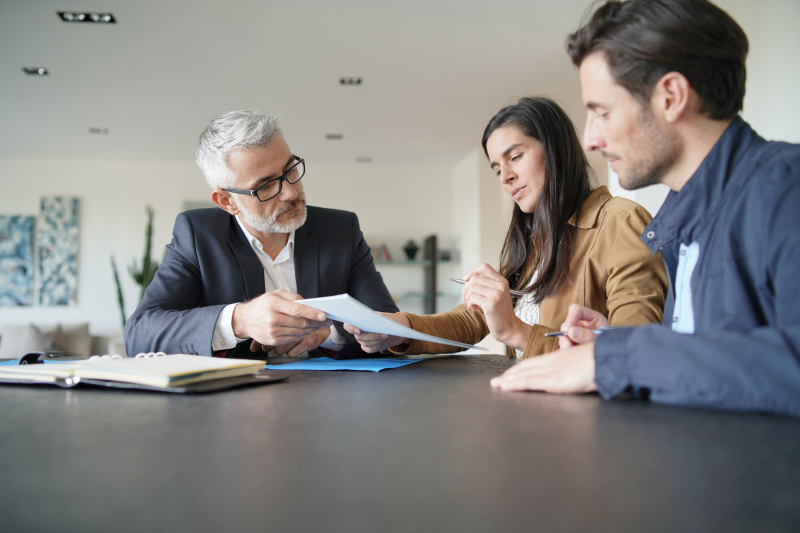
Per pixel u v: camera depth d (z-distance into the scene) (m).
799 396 0.53
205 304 1.56
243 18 3.07
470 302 1.18
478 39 3.36
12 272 5.98
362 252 1.82
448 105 4.50
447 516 0.31
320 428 0.54
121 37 3.28
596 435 0.50
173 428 0.54
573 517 0.31
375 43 3.39
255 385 0.84
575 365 0.71
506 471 0.39
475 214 5.86
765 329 0.57
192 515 0.31
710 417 0.56
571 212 1.33
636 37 0.71
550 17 3.09
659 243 0.87
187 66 3.70
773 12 2.16
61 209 6.08
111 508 0.33
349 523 0.30
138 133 5.17
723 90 0.72
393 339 1.32
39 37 3.27
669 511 0.32
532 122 1.37
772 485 0.36
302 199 1.60
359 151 5.93
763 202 0.66
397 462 0.42
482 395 0.72
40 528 0.30
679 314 0.89
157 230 6.20
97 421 0.58
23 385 0.86
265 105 4.46
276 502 0.34
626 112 0.75
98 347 5.93
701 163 0.75
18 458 0.44
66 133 5.15
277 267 1.71
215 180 1.53
